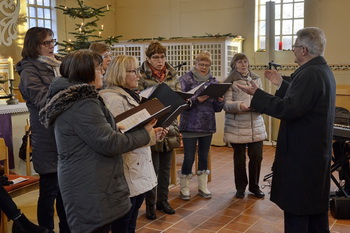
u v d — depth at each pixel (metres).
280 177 2.44
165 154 3.60
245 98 3.95
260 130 3.97
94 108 1.91
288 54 6.73
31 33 2.69
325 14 6.41
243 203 3.94
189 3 7.51
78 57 2.00
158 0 7.80
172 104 2.61
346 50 6.32
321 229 2.52
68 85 1.97
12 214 2.59
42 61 2.68
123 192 2.02
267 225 3.40
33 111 2.65
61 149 1.95
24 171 4.72
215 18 7.31
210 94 3.60
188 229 3.33
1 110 4.35
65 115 1.92
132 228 2.71
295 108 2.28
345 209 3.48
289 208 2.39
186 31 7.59
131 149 2.01
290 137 2.38
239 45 6.97
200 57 3.93
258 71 6.99
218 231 3.29
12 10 5.98
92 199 1.90
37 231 2.63
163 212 3.70
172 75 3.64
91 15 5.61
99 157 1.93
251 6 6.93
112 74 2.61
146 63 3.50
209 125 3.89
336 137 3.62
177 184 4.59
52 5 7.18
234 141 3.95
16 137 4.64
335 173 4.91
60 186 1.98
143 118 2.18
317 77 2.30
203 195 4.12
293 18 6.78
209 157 4.68
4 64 5.90
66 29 7.30
